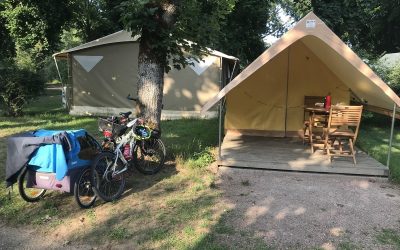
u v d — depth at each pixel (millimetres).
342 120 6848
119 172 5332
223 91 6426
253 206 5164
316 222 4680
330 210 5070
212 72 13055
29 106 17344
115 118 5832
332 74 9180
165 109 13414
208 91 13148
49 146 4652
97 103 14008
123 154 5871
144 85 6777
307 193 5734
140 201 5273
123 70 13633
